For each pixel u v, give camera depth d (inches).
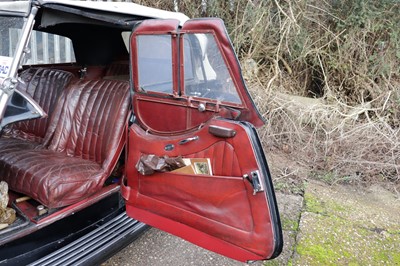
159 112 78.5
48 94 124.0
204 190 69.2
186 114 74.1
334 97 192.4
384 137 164.4
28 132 121.9
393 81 198.7
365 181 152.4
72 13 80.0
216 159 67.0
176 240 107.5
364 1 195.8
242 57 216.1
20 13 75.0
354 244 107.9
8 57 73.2
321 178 152.4
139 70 79.6
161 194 76.4
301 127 177.8
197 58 70.2
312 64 220.1
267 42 215.3
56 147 103.8
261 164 62.3
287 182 146.6
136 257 98.3
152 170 74.4
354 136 167.2
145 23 75.9
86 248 78.7
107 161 90.7
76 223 83.6
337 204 131.5
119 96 98.7
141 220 82.5
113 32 117.5
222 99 69.4
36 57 159.5
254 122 68.9
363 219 122.3
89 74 121.3
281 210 125.3
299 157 167.0
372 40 205.0
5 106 66.6
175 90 74.4
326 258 100.7
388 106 188.9
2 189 73.4
